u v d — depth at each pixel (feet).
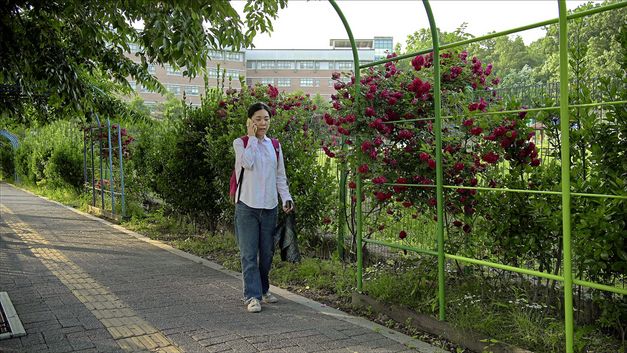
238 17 10.73
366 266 19.24
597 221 11.19
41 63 16.69
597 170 12.09
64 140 58.49
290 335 13.42
